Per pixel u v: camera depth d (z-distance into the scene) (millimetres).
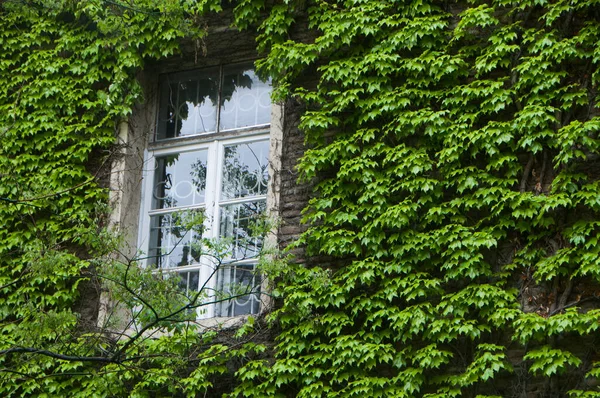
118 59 17469
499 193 14648
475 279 14516
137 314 14094
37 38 17953
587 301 14039
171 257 16859
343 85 15883
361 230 15125
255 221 16531
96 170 17234
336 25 16250
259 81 17422
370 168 15422
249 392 14836
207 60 17719
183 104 17781
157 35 17484
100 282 16266
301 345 14852
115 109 17266
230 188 16922
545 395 13750
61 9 17625
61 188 16984
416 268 14758
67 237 16016
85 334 15602
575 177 14414
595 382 13656
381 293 14703
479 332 14008
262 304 15547
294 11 16844
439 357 14047
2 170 17125
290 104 16516
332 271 15312
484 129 14914
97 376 14055
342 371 14523
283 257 15547
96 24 17844
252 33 17312
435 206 14914
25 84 17812
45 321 14000
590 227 14070
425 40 15820
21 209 16891
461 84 15602
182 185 17266
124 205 16953
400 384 14227
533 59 15008
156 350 15383
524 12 15570
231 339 15352
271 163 16250
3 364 15852
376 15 16156
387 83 15812
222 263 16297
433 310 14359
